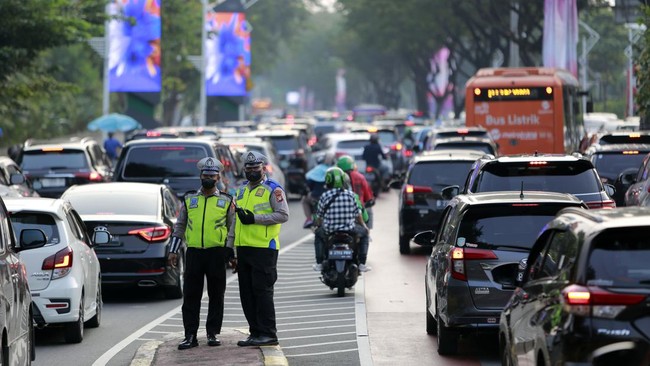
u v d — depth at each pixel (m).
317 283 48.62
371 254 58.81
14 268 26.08
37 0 80.38
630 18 107.00
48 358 32.06
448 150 67.31
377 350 32.75
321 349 33.16
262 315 31.42
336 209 44.22
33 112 142.25
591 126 129.38
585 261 19.33
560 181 40.28
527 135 86.31
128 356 32.31
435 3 180.12
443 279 30.28
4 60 81.25
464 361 30.91
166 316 39.91
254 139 86.56
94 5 106.00
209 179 31.31
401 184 63.16
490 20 138.62
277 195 31.19
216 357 29.92
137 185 46.00
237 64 151.00
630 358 18.59
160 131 103.50
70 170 72.62
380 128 120.44
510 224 29.78
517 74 87.56
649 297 18.64
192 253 31.36
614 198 58.62
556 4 100.12
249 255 31.25
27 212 34.22
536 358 20.62
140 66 113.38
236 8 151.12
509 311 23.25
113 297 45.09
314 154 113.50
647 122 78.94
